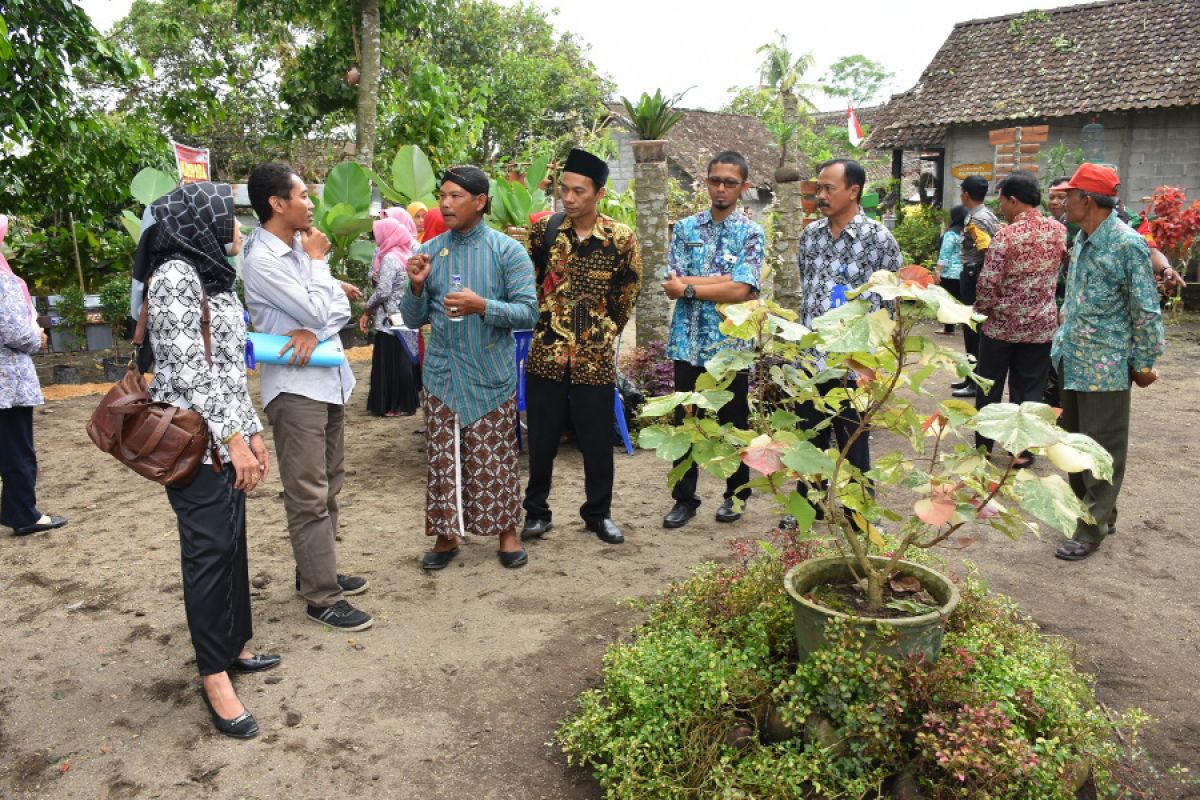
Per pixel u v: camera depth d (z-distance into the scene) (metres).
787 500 2.72
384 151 13.10
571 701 3.07
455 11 20.98
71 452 6.48
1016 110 15.57
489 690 3.14
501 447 4.10
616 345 6.63
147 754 2.78
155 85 21.42
